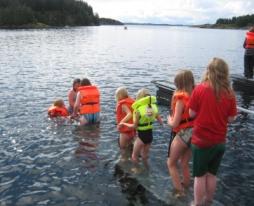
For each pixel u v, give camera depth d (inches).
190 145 107.6
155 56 590.9
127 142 147.7
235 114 98.1
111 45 862.5
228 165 136.8
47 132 170.6
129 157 142.0
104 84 306.7
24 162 136.4
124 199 110.7
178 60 530.9
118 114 147.7
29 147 151.2
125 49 741.9
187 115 106.9
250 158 144.4
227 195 113.8
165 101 241.4
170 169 114.2
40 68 403.2
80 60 502.3
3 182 120.4
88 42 954.1
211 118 94.3
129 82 320.8
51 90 272.4
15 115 197.0
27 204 107.4
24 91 265.3
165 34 1807.3
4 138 160.7
